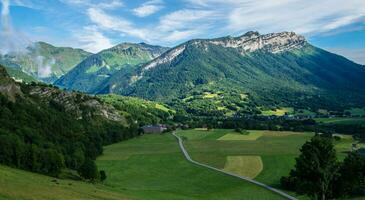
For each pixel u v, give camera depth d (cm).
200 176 18325
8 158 14838
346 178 10369
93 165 15350
